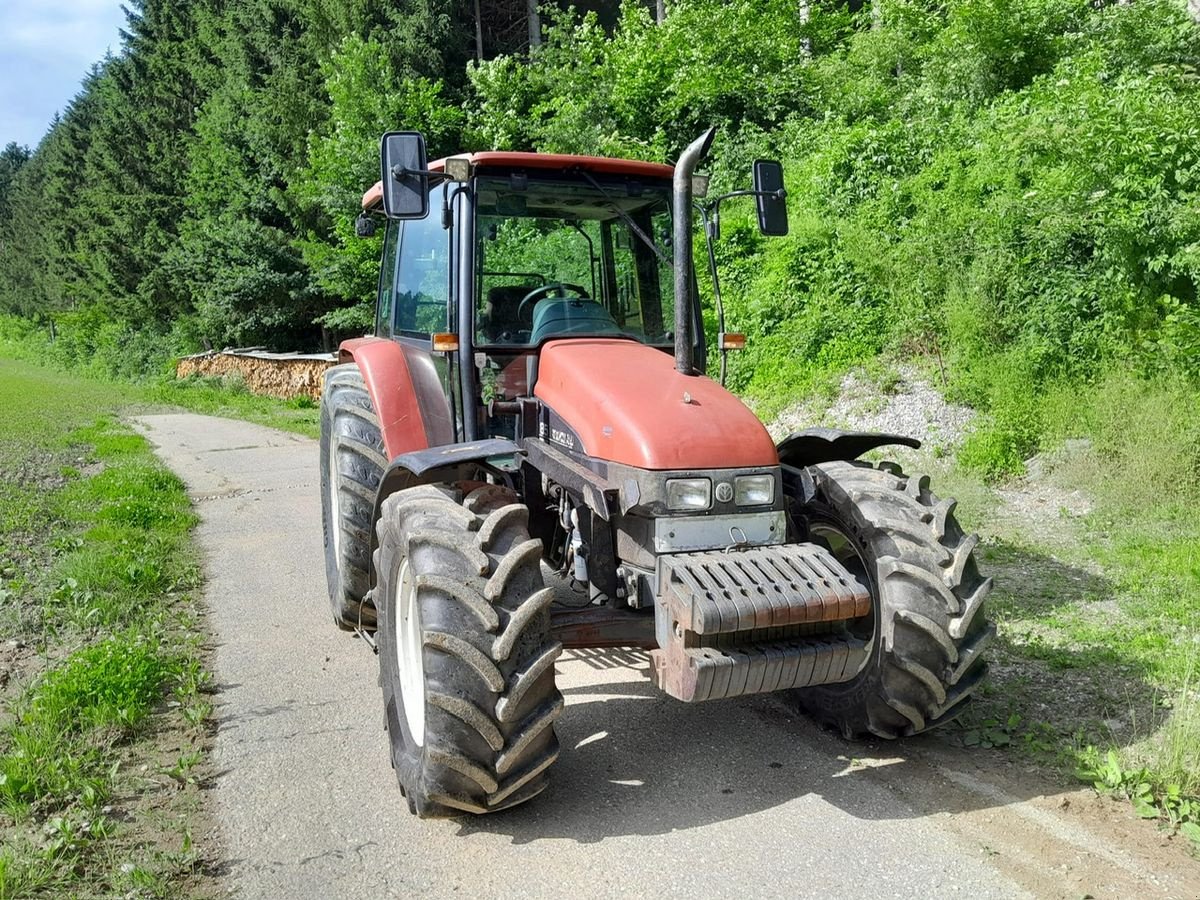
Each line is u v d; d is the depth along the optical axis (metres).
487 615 3.13
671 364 4.04
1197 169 8.00
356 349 5.30
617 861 3.12
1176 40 11.46
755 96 14.74
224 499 9.33
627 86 15.41
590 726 4.15
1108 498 6.70
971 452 7.64
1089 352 8.02
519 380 4.26
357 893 3.00
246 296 24.11
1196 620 4.91
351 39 17.83
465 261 4.16
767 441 3.63
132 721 4.13
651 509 3.42
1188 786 3.37
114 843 3.26
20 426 16.06
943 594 3.51
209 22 30.12
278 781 3.71
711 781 3.64
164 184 32.25
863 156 11.18
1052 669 4.44
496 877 3.06
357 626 5.13
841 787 3.56
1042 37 11.98
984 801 3.41
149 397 22.66
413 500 3.59
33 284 56.12
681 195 3.84
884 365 9.30
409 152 3.76
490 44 22.94
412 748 3.47
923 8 14.30
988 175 9.55
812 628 3.41
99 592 5.95
